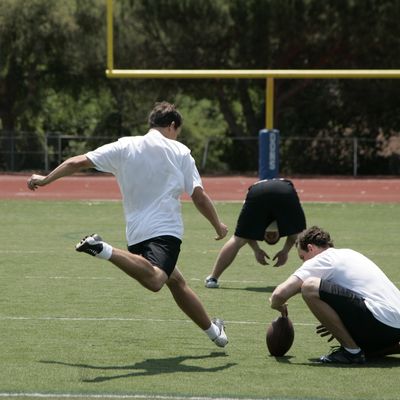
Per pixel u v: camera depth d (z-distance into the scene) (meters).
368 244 39.41
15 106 97.25
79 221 48.62
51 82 97.44
